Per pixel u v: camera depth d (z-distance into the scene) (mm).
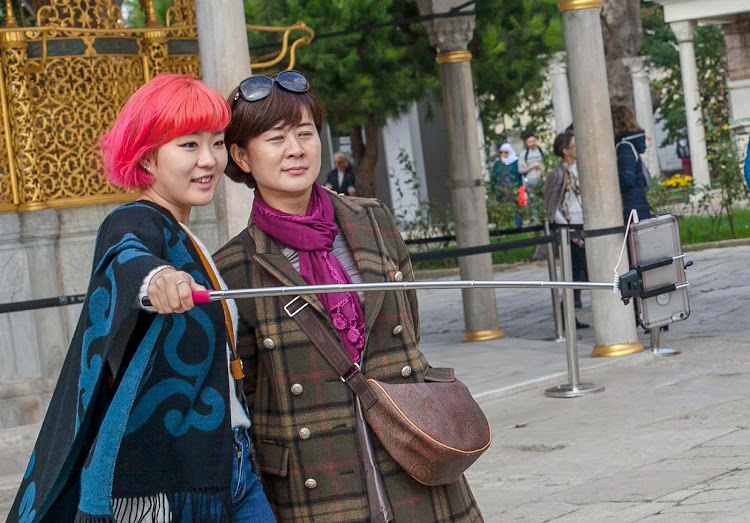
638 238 7426
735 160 17422
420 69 14938
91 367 2631
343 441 3002
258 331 3064
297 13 13250
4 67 8070
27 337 8156
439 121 27859
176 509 2705
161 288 2561
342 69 13664
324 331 3037
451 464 2980
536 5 14328
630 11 19188
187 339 2764
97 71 8227
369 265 3102
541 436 6777
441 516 3041
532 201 18812
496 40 14023
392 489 3002
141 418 2715
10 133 8094
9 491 6539
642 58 25266
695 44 26906
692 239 16953
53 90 8148
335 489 2992
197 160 2932
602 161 8953
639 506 5066
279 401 3027
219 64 7156
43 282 8141
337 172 20828
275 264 3064
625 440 6414
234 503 2850
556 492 5527
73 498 2834
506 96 15352
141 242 2740
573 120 9070
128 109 2914
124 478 2701
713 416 6742
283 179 3096
